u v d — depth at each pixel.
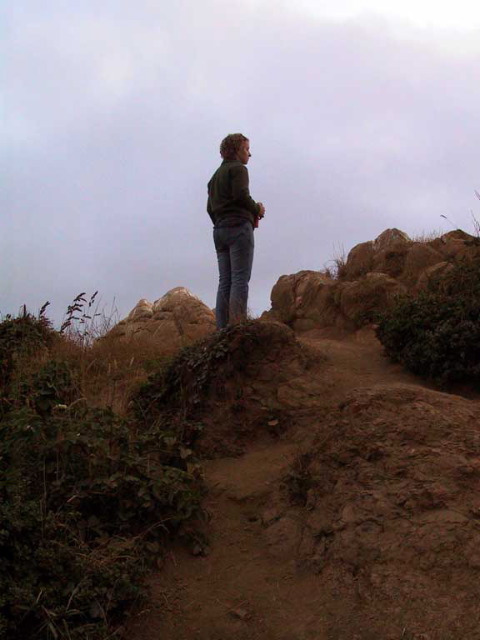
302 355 4.35
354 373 4.47
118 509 3.18
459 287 4.93
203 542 3.18
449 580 2.57
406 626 2.46
